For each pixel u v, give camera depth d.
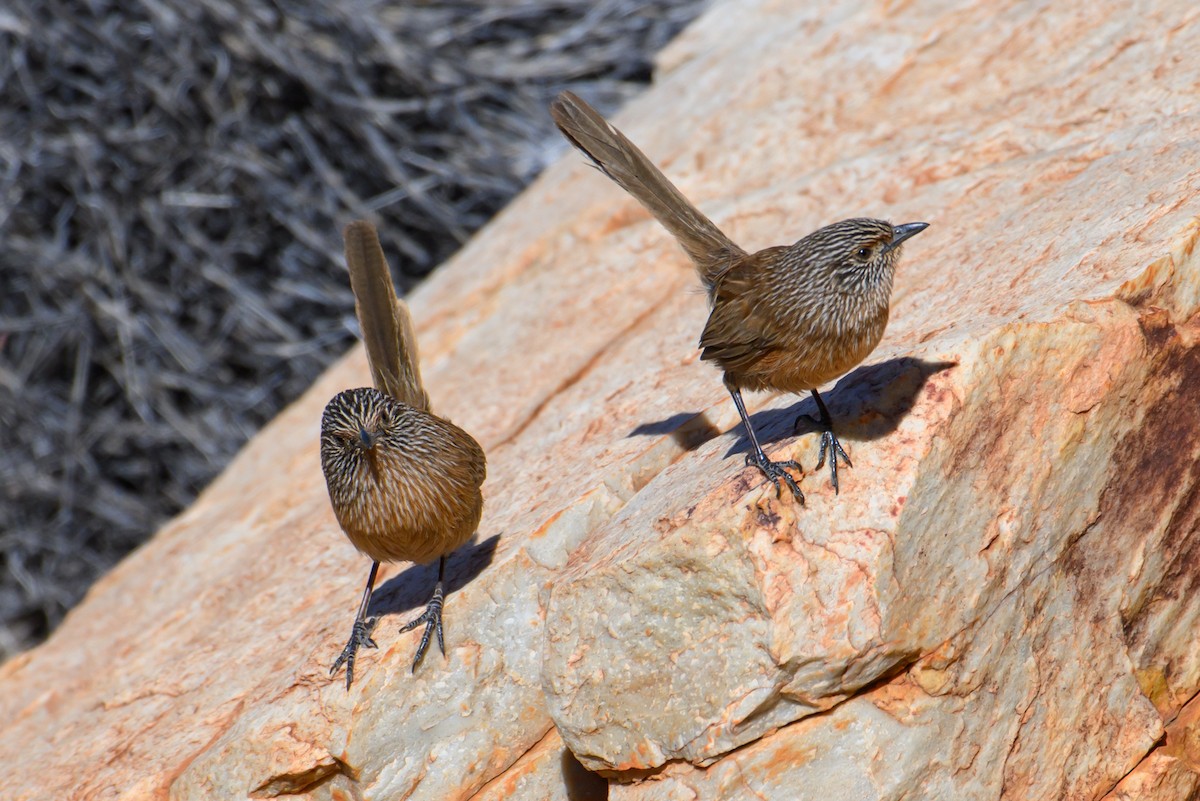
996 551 8.27
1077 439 8.52
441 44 22.41
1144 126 11.55
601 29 23.19
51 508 20.77
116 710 11.31
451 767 9.13
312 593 11.57
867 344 8.51
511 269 15.82
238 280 20.84
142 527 20.64
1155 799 8.73
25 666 13.65
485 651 9.21
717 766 8.17
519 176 21.44
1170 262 8.97
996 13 15.06
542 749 9.20
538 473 11.31
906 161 13.31
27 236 20.66
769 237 13.47
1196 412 8.95
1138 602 8.94
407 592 10.12
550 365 13.72
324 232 20.98
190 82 20.59
